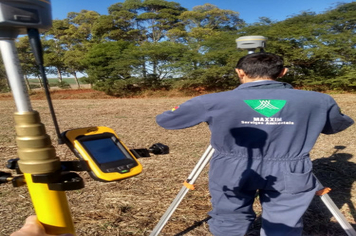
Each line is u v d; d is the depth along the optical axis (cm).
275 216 180
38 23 81
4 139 737
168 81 2727
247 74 186
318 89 2173
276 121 170
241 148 176
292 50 2155
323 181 411
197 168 231
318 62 2180
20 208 343
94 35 4134
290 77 2277
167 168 484
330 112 177
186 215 321
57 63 3791
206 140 702
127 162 106
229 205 187
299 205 177
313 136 175
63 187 88
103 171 99
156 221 310
